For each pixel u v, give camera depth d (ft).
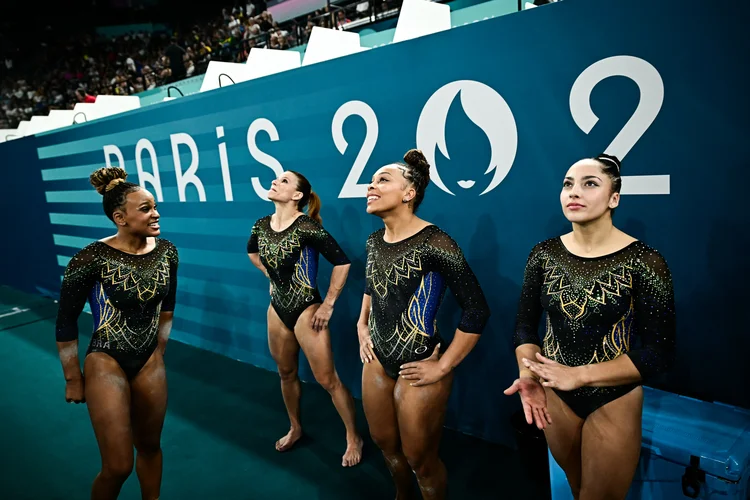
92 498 5.64
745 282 5.67
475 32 7.04
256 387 10.84
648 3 5.72
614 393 4.47
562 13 6.31
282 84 9.54
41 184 18.04
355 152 8.80
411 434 5.46
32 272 20.53
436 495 5.86
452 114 7.52
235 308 12.13
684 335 6.18
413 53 7.72
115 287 5.76
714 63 5.45
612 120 6.19
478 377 8.13
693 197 5.83
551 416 4.85
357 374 9.86
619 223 6.39
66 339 5.71
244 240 11.33
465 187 7.64
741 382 5.88
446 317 8.32
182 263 13.16
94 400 5.48
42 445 8.89
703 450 4.77
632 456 4.46
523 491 6.89
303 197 7.72
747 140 5.41
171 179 12.69
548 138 6.72
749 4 5.16
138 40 42.01
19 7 42.47
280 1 30.63
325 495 7.09
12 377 12.09
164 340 6.64
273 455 8.18
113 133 13.98
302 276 7.72
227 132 10.87
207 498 7.14
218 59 29.32
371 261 6.01
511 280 7.48
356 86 8.50
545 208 6.93
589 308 4.55
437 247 5.55
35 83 42.11
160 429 6.33
